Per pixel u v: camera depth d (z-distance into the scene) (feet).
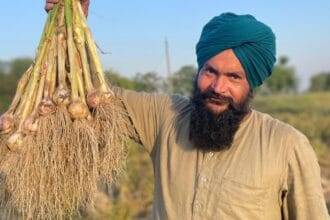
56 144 9.43
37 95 9.57
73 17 9.80
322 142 71.92
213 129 9.55
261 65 9.68
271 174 9.43
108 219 28.53
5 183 9.68
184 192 9.78
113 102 9.89
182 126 10.19
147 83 43.65
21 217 9.78
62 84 9.59
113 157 9.79
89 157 9.56
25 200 9.53
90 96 9.59
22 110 9.55
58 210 9.62
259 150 9.56
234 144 9.70
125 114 10.75
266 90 195.83
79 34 9.74
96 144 9.57
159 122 10.59
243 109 9.64
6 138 9.51
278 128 9.66
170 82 50.90
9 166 9.49
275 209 9.64
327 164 54.34
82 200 9.71
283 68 203.41
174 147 10.11
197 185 9.70
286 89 201.98
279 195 9.61
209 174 9.66
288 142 9.53
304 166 9.50
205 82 9.67
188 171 9.84
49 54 9.72
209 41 9.60
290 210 9.70
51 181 9.53
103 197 30.30
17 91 9.70
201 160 9.79
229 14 9.82
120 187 34.65
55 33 9.78
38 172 9.47
